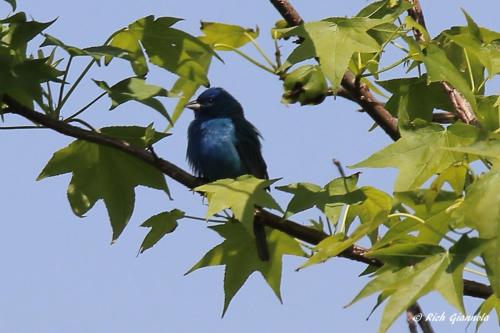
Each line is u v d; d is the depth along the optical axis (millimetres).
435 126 9891
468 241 8680
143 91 10922
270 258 12219
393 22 11148
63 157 12125
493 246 8586
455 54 11922
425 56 10430
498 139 9125
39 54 11641
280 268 12219
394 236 9281
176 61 11703
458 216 8820
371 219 9906
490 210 8680
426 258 8766
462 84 10250
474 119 11750
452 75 10281
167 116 10812
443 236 9164
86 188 12227
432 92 12258
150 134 11367
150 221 11648
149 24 11602
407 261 8844
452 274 8555
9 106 11109
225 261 12109
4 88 10828
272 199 10188
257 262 12148
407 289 8617
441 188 9383
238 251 12086
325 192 10914
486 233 8648
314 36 10430
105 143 11383
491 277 8516
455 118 12250
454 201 9250
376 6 11234
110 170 12180
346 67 10219
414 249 8836
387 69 11789
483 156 9008
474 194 8781
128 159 12078
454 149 9031
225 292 12164
